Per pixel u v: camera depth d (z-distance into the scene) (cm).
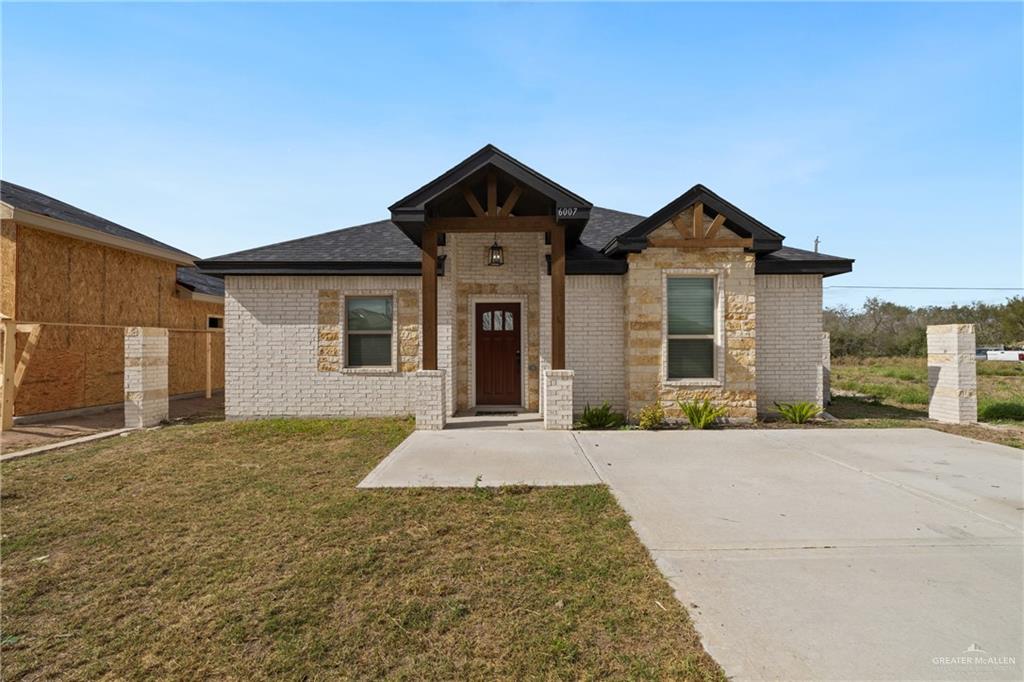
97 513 454
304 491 511
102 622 288
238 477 564
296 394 991
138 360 900
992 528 396
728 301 890
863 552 356
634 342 897
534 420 902
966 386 880
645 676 235
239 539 396
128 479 559
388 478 539
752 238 889
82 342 1108
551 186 796
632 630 270
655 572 330
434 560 355
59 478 564
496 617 286
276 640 269
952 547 363
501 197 942
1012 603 289
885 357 3169
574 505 457
